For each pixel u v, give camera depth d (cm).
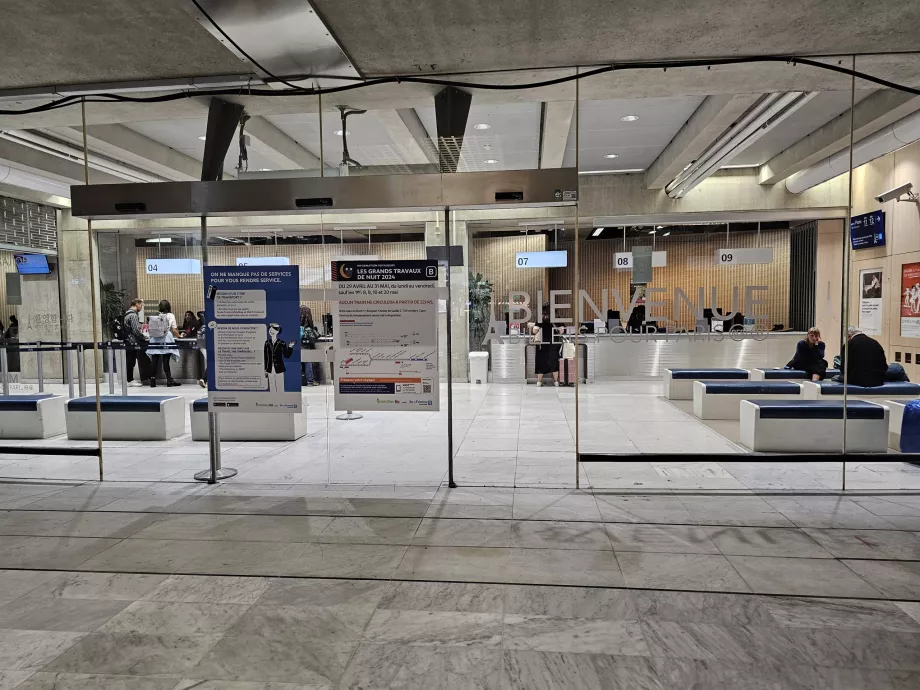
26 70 466
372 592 318
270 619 291
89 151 739
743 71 479
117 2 358
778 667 247
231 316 513
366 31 402
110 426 706
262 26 380
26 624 289
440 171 494
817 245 695
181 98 518
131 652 264
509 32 407
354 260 496
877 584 319
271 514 445
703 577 330
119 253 799
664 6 370
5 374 816
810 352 677
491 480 527
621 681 239
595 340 711
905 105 637
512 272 772
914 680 238
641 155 923
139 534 406
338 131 562
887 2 368
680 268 672
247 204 499
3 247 821
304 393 656
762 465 564
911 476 524
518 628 280
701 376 698
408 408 498
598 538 389
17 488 520
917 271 739
